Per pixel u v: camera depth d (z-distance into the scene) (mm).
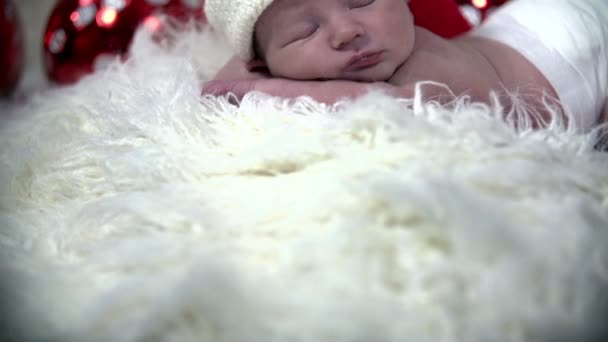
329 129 769
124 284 541
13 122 1104
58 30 1505
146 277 556
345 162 716
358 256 542
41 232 734
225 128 885
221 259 556
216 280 509
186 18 1459
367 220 581
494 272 511
